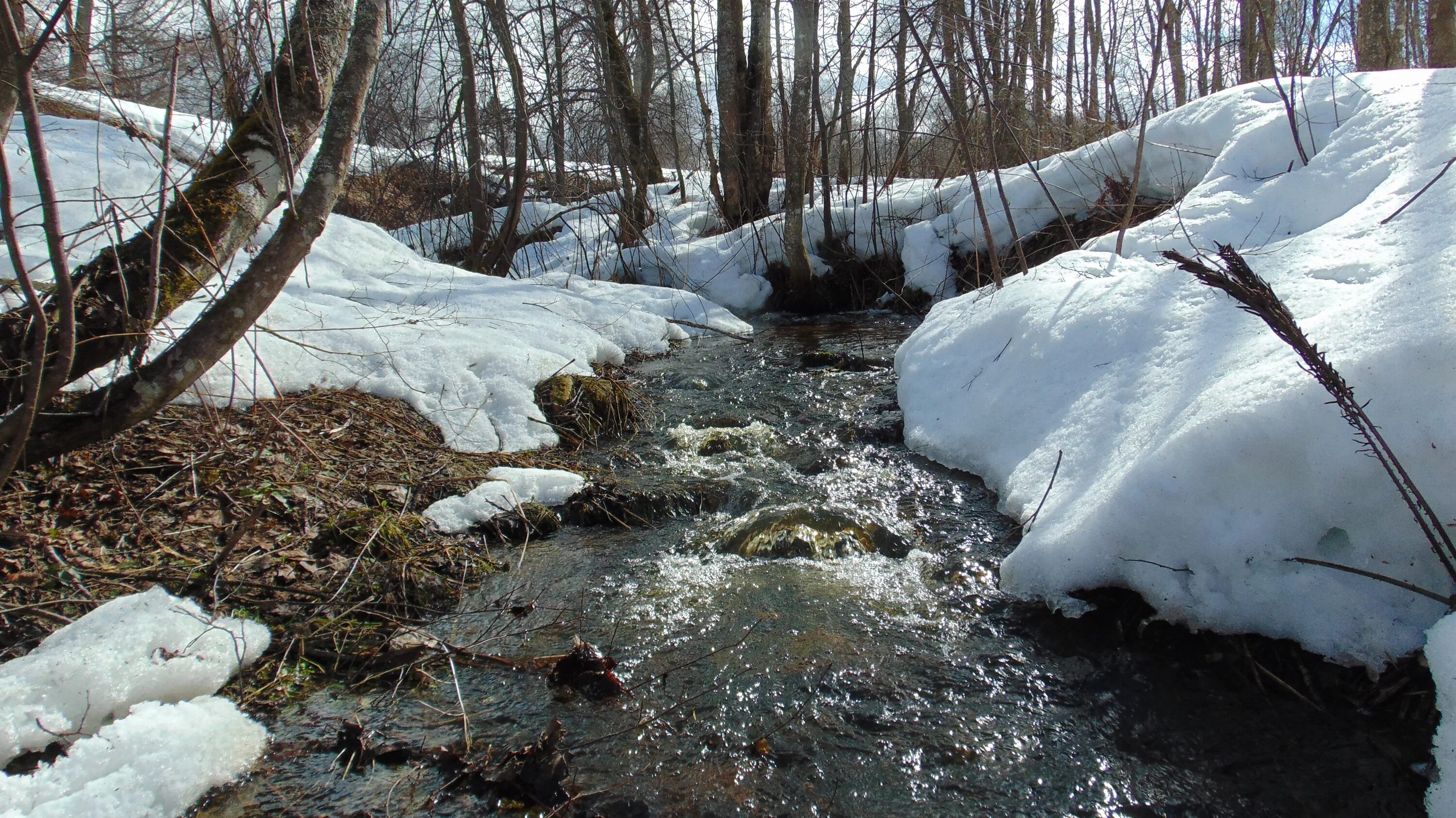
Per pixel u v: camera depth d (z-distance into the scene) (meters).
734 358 7.94
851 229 10.93
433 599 3.46
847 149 12.78
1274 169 6.41
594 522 4.30
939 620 3.22
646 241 11.12
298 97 3.73
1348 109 6.28
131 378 3.18
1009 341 5.15
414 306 7.00
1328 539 2.68
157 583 3.20
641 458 5.19
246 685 2.83
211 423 4.14
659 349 8.21
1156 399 3.58
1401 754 2.30
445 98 9.80
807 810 2.30
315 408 4.82
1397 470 2.50
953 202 10.35
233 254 3.64
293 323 5.59
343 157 3.41
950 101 6.57
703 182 15.75
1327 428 2.62
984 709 2.70
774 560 3.82
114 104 4.23
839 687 2.84
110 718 2.50
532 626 3.28
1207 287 4.10
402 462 4.55
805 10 9.64
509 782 2.38
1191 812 2.23
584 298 9.02
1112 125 11.51
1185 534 2.90
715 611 3.38
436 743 2.59
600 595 3.54
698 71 13.52
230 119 4.04
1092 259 5.94
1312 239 4.14
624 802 2.33
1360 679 2.52
